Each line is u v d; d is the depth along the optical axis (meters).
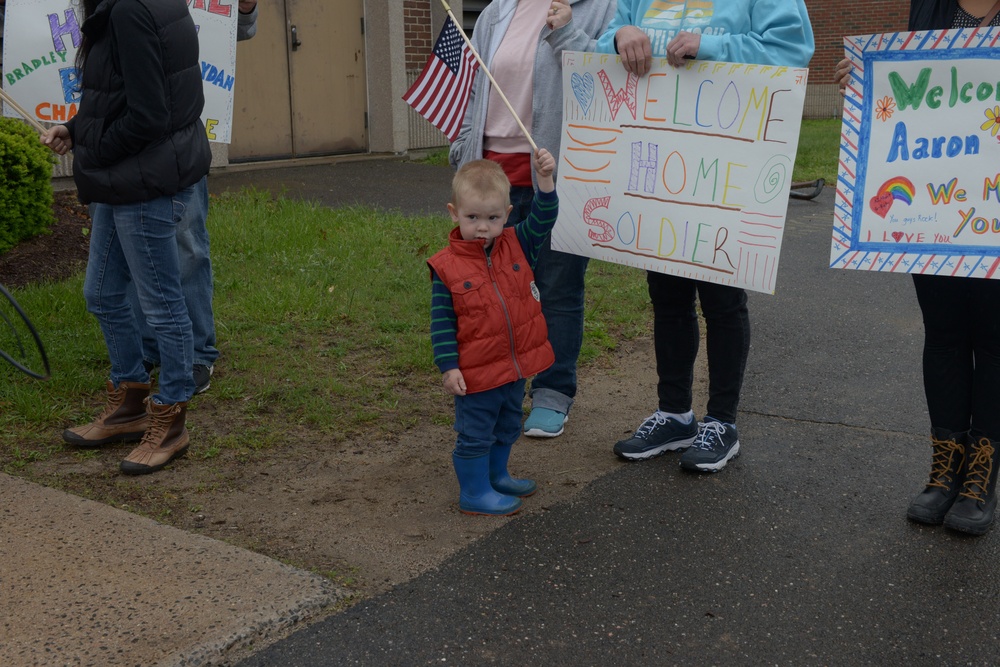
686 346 4.05
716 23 3.66
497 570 3.17
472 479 3.55
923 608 2.98
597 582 3.11
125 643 2.64
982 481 3.46
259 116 10.99
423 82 4.35
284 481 3.83
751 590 3.08
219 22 4.96
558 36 4.02
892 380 5.12
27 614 2.76
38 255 6.57
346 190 9.71
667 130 3.77
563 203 4.06
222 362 5.02
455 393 3.41
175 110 3.69
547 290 4.30
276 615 2.80
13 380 4.60
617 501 3.70
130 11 3.46
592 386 5.04
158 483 3.78
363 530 3.43
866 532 3.47
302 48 11.27
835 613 2.96
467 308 3.38
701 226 3.75
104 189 3.65
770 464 4.05
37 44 4.82
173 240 3.82
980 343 3.41
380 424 4.39
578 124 3.98
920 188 3.30
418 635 2.79
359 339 5.41
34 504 3.46
